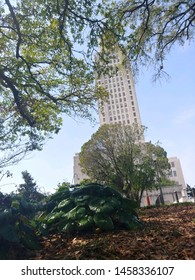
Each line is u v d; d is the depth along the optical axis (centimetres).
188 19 1309
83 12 959
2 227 456
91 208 639
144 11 1226
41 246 528
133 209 703
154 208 1563
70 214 640
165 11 1292
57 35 1072
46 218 659
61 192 767
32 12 1010
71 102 1356
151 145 2717
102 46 1091
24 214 578
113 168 2606
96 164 2678
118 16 1123
